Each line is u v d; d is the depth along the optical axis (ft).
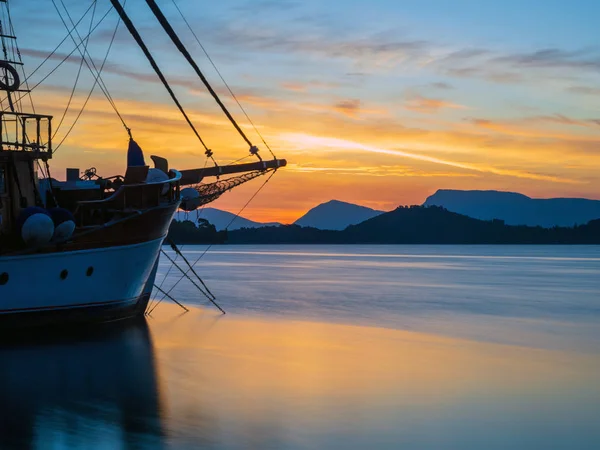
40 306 107.86
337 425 62.49
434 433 60.75
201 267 381.60
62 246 107.76
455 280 279.69
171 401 70.03
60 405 68.03
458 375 85.10
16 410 65.92
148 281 135.64
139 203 120.57
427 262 517.96
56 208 107.34
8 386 76.48
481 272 353.72
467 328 129.49
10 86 122.83
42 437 57.41
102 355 95.96
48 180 123.65
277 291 209.05
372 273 333.21
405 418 65.05
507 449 57.00
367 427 62.08
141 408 67.05
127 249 119.14
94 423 61.62
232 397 72.08
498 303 178.81
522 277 307.17
